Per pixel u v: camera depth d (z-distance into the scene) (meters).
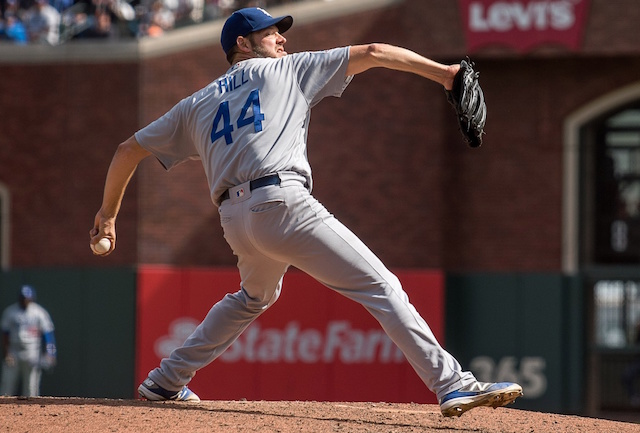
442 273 64.44
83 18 67.44
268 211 18.02
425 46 63.50
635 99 65.19
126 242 64.62
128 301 64.25
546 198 66.12
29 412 19.75
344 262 18.33
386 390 63.16
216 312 21.39
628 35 61.88
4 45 65.56
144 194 64.69
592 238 66.62
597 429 20.39
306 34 64.25
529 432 19.66
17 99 65.69
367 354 63.25
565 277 65.44
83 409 20.11
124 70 64.81
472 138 19.30
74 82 65.25
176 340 64.00
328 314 63.34
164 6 68.06
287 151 18.25
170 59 64.88
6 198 65.75
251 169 18.12
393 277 18.59
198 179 65.19
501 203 66.50
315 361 63.38
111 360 64.19
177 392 22.19
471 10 62.88
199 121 19.05
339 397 63.16
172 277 64.25
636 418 65.44
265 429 18.44
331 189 65.38
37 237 65.56
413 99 65.31
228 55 19.89
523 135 66.25
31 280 65.00
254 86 18.56
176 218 65.00
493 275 65.56
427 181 65.25
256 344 63.50
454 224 66.81
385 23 63.97
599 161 66.75
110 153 65.00
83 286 64.62
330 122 65.31
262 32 19.62
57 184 65.44
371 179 65.31
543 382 65.06
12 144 65.75
